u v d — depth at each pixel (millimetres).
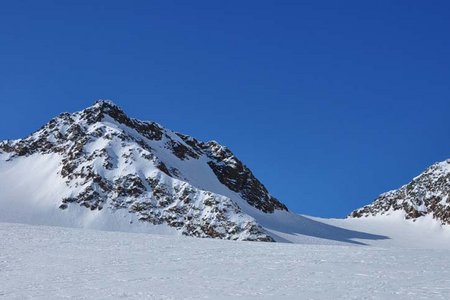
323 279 28609
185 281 28859
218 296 24688
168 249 42594
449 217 188750
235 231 122188
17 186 147625
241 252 40844
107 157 146625
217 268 33312
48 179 147500
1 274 32188
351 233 175250
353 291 25094
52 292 26359
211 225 124125
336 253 39406
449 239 177125
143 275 31062
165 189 136625
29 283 29047
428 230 187875
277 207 181625
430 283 26516
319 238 149125
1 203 134625
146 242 47125
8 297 25328
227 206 129125
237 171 189375
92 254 39844
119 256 38875
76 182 140000
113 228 123062
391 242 168250
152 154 151750
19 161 166000
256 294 25016
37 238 48344
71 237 49688
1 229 54000
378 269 31438
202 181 173750
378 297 23625
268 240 121312
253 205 176250
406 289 25141
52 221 125062
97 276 30938
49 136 172500
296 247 44250
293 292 25297
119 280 29500
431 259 35344
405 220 199375
